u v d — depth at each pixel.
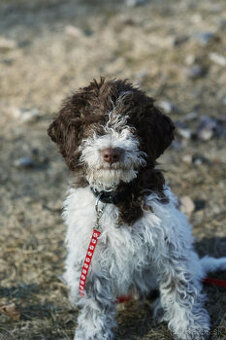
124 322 1.24
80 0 2.86
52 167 1.72
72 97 1.18
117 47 2.25
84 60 2.19
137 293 1.25
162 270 1.20
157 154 1.17
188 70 2.03
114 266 1.19
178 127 1.78
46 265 1.38
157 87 1.96
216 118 1.82
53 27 2.54
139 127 1.14
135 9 2.63
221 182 1.58
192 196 1.54
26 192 1.62
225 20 2.36
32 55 2.30
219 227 1.44
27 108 1.96
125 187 1.16
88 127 1.13
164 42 2.22
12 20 2.68
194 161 1.66
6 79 2.16
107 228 1.17
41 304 1.29
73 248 1.21
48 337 1.22
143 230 1.16
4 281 1.35
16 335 1.22
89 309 1.20
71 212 1.21
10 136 1.85
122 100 1.14
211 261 1.31
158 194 1.17
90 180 1.15
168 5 2.64
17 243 1.44
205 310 1.21
